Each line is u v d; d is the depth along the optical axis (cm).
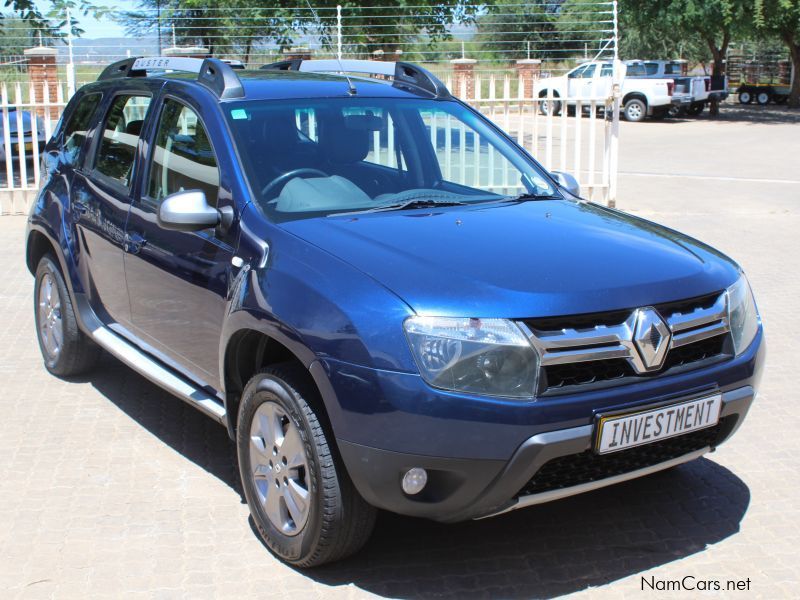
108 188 498
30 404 539
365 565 362
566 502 421
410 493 316
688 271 356
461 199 442
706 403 340
